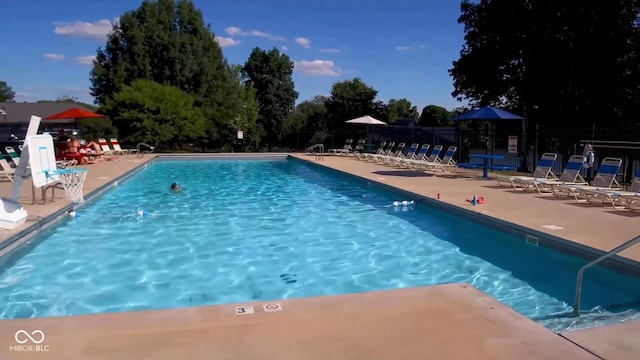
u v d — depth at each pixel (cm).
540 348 335
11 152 1462
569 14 2041
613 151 1443
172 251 789
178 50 3744
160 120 2931
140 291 611
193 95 3722
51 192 1144
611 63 2030
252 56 4797
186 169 2164
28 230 779
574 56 2058
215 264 725
